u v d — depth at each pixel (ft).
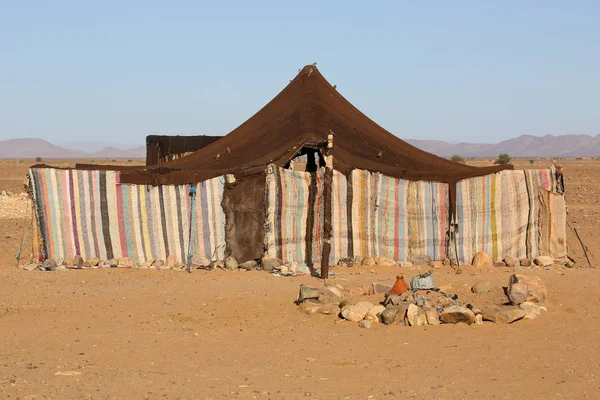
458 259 56.39
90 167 59.06
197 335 35.40
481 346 33.65
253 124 63.31
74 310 40.27
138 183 55.67
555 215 57.00
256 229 53.52
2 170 231.91
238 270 52.80
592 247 66.59
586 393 27.02
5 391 25.66
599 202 119.55
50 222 54.90
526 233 56.85
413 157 60.85
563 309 40.11
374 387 27.53
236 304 41.78
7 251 62.90
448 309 37.42
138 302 42.32
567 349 33.09
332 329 36.83
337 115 62.03
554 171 57.41
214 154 60.34
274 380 28.32
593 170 219.20
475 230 56.65
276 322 38.06
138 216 55.67
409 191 56.95
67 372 28.63
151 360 31.09
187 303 42.14
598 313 39.14
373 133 62.64
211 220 54.80
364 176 56.29
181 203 55.21
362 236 56.29
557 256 57.00
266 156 56.18
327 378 28.73
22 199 113.60
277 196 53.06
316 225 55.06
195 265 54.13
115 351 32.42
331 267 54.44
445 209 56.95
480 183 56.54
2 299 42.39
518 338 34.96
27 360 30.55
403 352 32.73
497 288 42.60
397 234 56.95
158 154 78.02
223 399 25.64
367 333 36.04
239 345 33.83
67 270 52.26
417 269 54.08
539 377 29.07
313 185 55.21
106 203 55.57
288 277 50.16
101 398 25.36
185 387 27.04
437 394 26.73
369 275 51.13
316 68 64.64
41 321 37.73
